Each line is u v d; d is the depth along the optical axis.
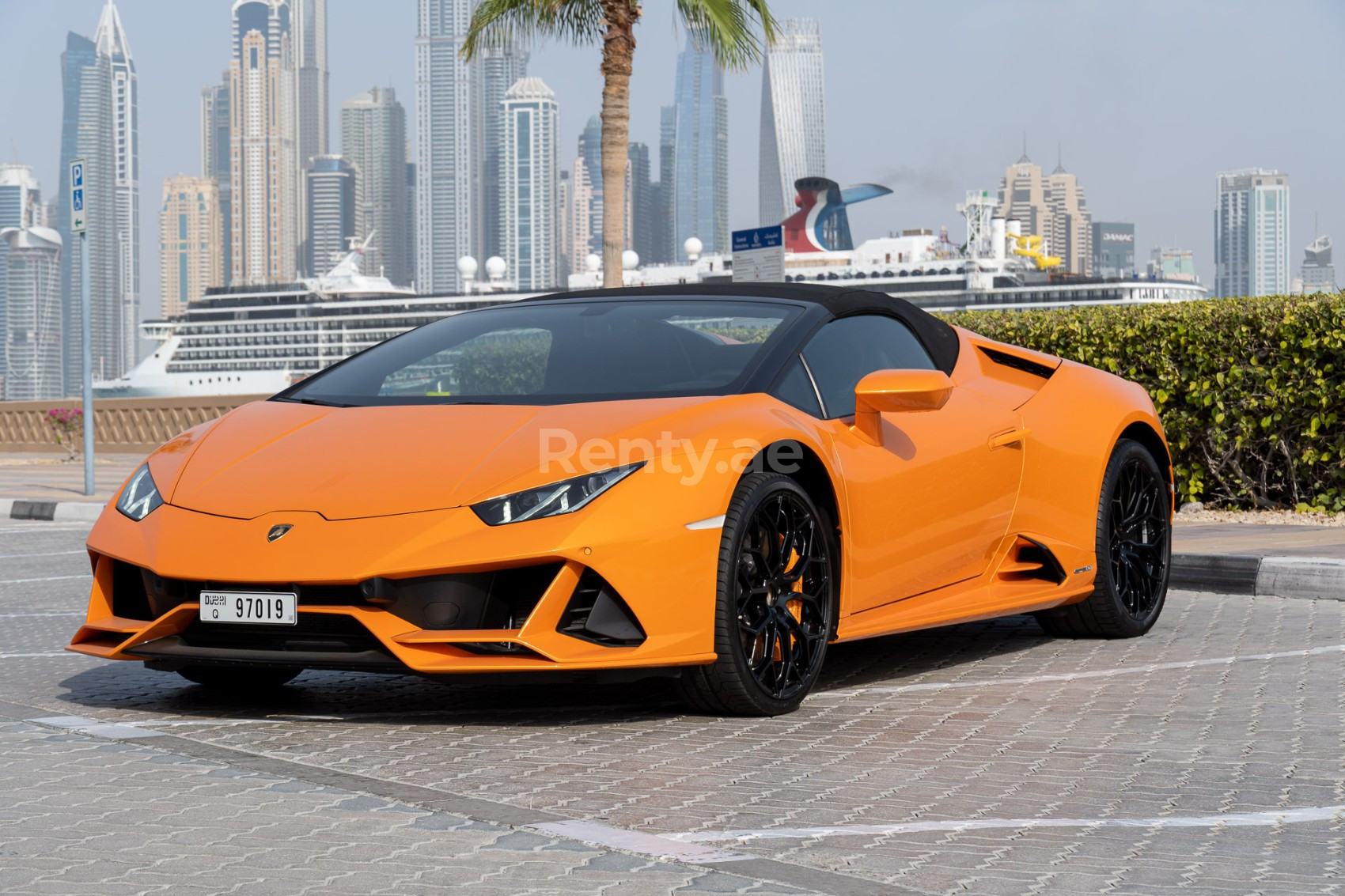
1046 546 5.76
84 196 15.04
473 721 4.44
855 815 3.26
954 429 5.38
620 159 18.00
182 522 4.28
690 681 4.33
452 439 4.37
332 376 5.27
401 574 3.93
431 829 3.09
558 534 3.96
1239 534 9.10
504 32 17.55
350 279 102.00
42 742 4.09
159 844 2.97
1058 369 6.24
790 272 101.69
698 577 4.16
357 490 4.17
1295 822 3.23
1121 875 2.77
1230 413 10.15
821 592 4.63
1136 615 6.28
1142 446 6.38
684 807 3.33
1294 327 9.76
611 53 17.81
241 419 4.92
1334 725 4.38
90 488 15.09
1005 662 5.65
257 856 2.86
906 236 100.19
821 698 4.86
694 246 98.94
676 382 4.73
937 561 5.23
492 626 4.01
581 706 4.69
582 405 4.55
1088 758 3.91
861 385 4.78
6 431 28.70
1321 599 7.39
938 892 2.64
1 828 3.11
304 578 3.96
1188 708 4.67
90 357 15.11
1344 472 9.96
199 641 4.27
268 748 4.02
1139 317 10.47
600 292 5.64
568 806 3.32
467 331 5.37
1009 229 99.25
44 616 7.30
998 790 3.53
